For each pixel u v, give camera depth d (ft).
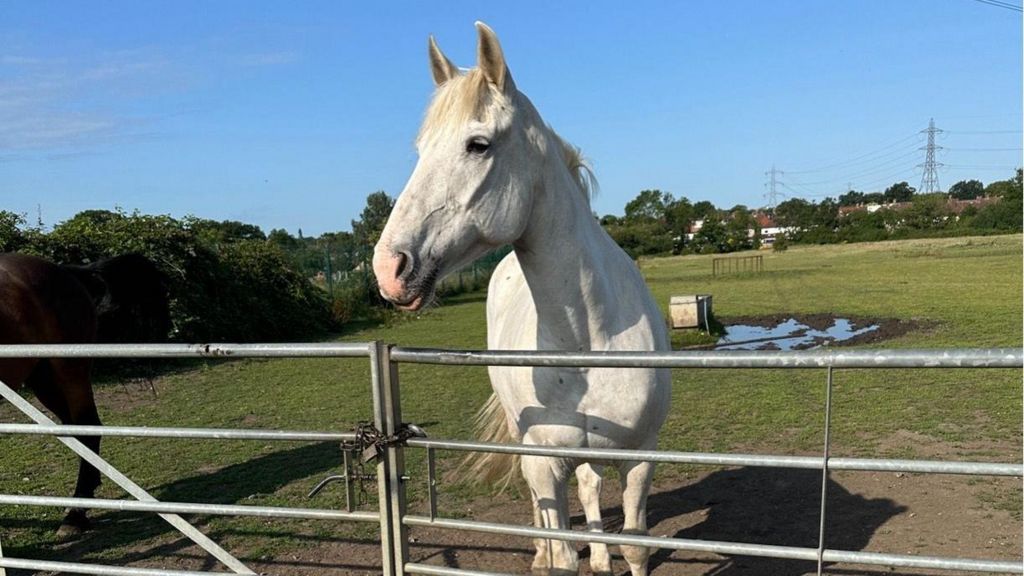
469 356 6.06
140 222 34.32
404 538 6.77
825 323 38.42
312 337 43.83
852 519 11.55
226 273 38.83
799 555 5.86
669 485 13.80
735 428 17.34
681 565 10.31
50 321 12.75
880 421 17.13
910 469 5.45
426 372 28.73
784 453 15.25
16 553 11.63
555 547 7.25
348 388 25.96
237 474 15.60
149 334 16.08
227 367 32.04
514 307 8.49
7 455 17.30
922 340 29.60
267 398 24.53
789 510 12.14
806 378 23.00
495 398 10.28
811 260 110.32
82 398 13.41
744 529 11.45
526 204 6.31
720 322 40.96
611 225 183.32
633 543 6.26
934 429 16.16
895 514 11.62
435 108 6.16
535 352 5.90
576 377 6.91
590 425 7.01
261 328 40.88
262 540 11.86
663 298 57.16
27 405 7.68
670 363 5.60
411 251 5.85
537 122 6.52
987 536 10.52
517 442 8.46
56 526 12.78
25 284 12.51
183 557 11.39
